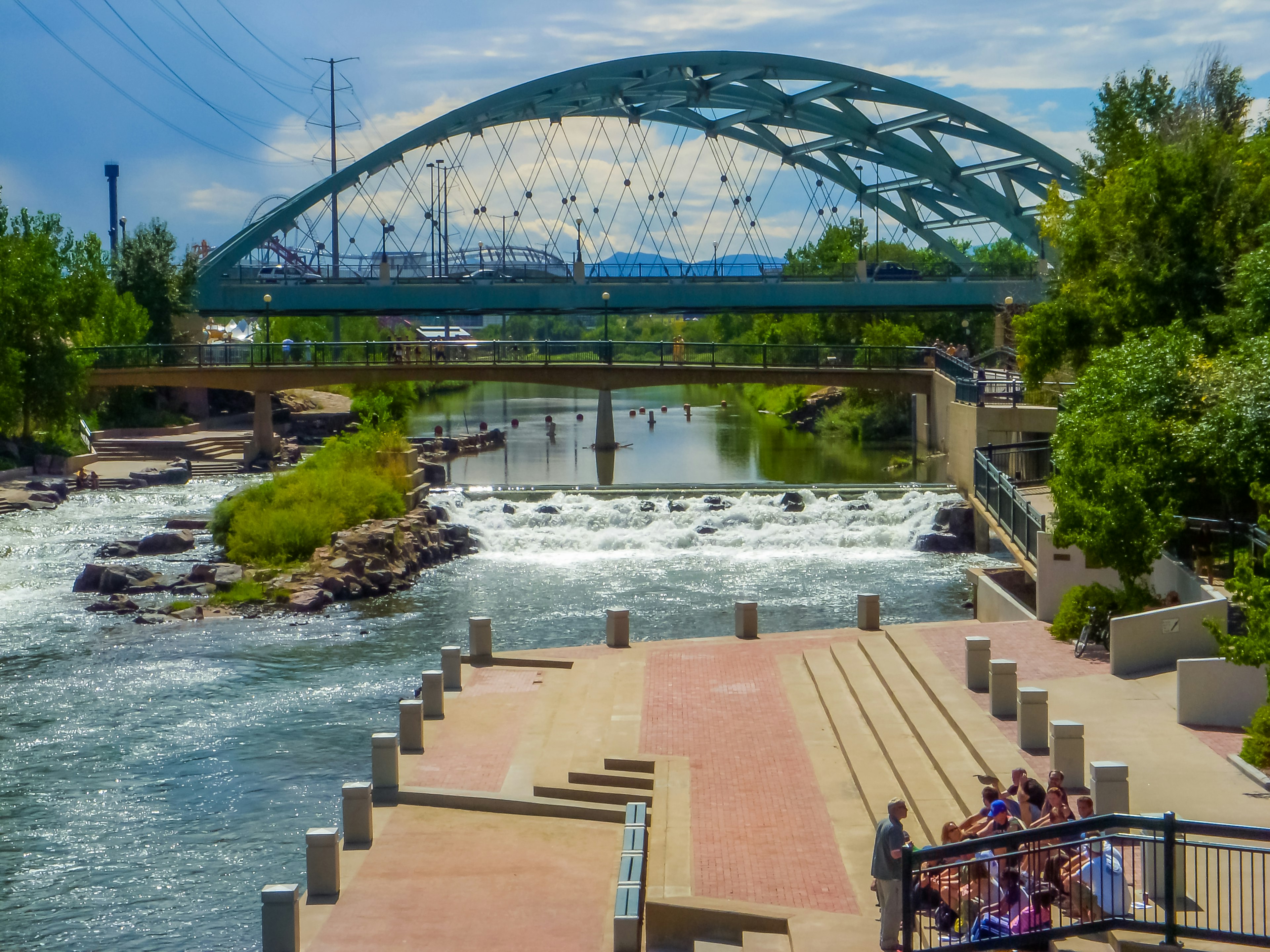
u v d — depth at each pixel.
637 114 113.94
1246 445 27.19
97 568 43.56
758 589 45.03
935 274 109.75
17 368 70.81
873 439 106.88
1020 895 14.49
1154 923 13.91
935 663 26.84
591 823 21.11
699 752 23.36
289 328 143.75
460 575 47.75
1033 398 56.41
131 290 103.62
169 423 90.56
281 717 29.28
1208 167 37.97
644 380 87.25
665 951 16.66
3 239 75.12
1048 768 19.81
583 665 30.56
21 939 18.67
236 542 47.25
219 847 21.95
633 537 53.94
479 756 24.11
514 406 157.50
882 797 20.41
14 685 32.06
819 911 16.55
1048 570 30.89
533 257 121.44
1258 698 21.53
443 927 17.25
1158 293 37.56
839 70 102.12
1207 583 28.09
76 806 23.84
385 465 57.69
